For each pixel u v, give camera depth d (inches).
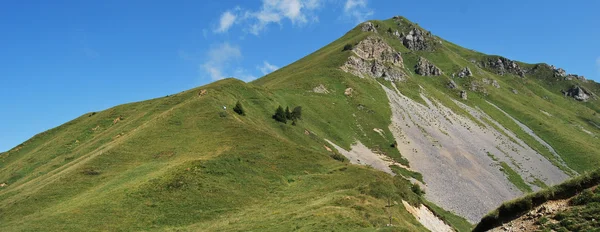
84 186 2089.1
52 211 1786.4
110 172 2247.8
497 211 916.6
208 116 3063.5
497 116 7623.0
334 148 4003.4
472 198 3690.9
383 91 6722.4
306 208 1551.4
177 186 1887.3
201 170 2038.6
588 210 743.1
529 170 5073.8
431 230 1824.6
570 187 831.1
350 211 1453.0
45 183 2258.9
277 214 1540.4
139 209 1724.9
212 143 2566.4
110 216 1668.3
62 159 3063.5
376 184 1969.7
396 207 1770.4
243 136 2669.8
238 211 1737.2
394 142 4746.6
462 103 7815.0
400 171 3924.7
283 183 2102.6
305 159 2445.9
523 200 878.4
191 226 1593.3
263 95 4596.5
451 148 5098.4
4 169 3560.5
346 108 5556.1
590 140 7588.6
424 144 5009.8
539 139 6835.6
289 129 3782.0
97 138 3452.3
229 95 3882.9
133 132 2930.6
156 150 2527.1
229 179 2020.2
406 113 6008.9
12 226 1654.8
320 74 6712.6
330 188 1957.4
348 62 7308.1
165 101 3946.9
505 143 6003.9
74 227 1588.3
